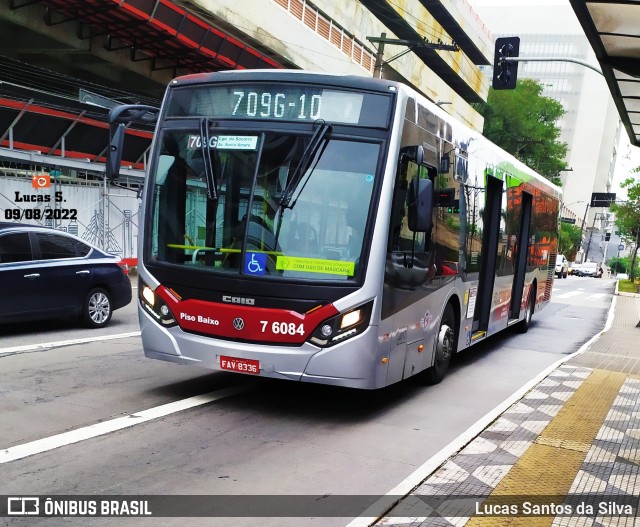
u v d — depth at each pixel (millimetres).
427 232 7328
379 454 5562
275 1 27844
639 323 18062
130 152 23562
